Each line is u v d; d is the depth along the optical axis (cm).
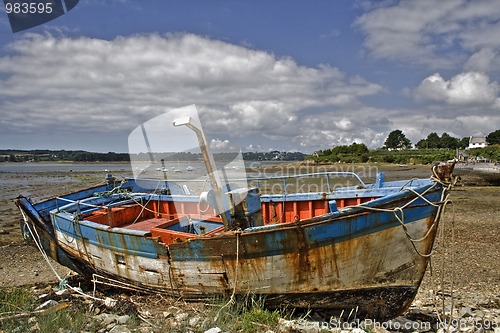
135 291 809
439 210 630
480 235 1476
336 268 622
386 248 621
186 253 675
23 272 1149
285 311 683
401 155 6288
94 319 670
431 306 788
